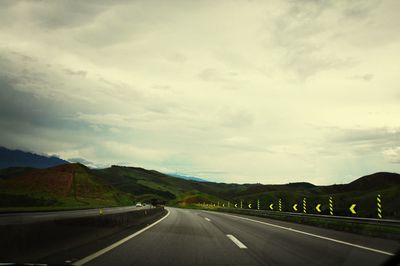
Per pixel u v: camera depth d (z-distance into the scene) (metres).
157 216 35.22
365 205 132.50
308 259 9.90
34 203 123.31
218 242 13.63
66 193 151.88
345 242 14.35
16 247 7.46
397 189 141.75
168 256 9.89
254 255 10.49
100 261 8.67
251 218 36.56
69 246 10.20
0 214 43.47
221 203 196.25
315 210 31.77
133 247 11.45
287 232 18.88
